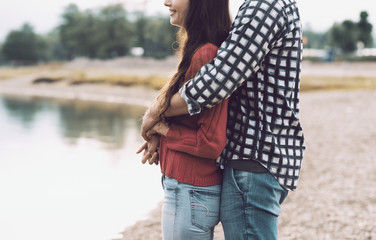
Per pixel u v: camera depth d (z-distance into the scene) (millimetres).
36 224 5141
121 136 14133
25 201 6293
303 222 4141
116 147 11688
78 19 105750
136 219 5023
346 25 69125
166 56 75750
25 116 21062
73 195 6555
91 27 97250
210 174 1693
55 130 15750
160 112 1693
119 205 5781
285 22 1567
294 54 1598
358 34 68562
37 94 39125
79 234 4688
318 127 10719
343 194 4957
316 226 4004
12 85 49469
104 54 93000
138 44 96375
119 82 40469
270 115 1604
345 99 17266
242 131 1637
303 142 1678
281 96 1584
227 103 1661
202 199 1684
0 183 7504
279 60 1585
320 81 28953
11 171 8617
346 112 13320
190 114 1551
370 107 14031
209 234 1740
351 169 6168
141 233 4441
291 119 1606
